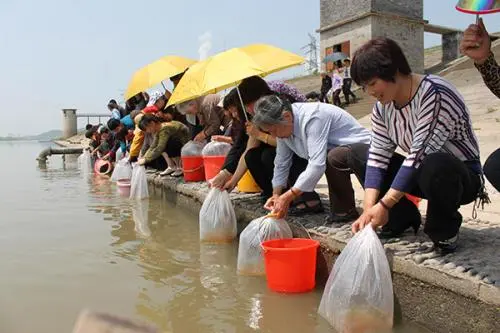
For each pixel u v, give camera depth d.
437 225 2.55
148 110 7.39
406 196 2.98
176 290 3.14
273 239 3.36
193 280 3.33
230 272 3.49
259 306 2.87
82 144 24.28
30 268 3.61
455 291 2.29
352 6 21.86
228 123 6.48
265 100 3.41
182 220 5.30
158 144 6.86
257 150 4.33
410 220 2.97
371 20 21.06
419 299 2.50
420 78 2.58
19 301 2.98
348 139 3.47
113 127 10.07
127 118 9.76
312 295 3.04
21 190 7.90
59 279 3.37
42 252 4.04
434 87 2.52
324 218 3.73
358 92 18.17
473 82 15.72
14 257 3.89
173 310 2.83
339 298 2.51
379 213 2.58
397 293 2.62
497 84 2.57
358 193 4.81
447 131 2.53
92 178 9.71
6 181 9.35
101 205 6.31
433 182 2.43
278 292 3.08
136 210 5.93
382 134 2.87
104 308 2.87
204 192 5.37
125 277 3.40
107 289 3.18
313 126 3.38
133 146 8.30
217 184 4.34
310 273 3.10
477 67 2.58
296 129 3.44
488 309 2.15
